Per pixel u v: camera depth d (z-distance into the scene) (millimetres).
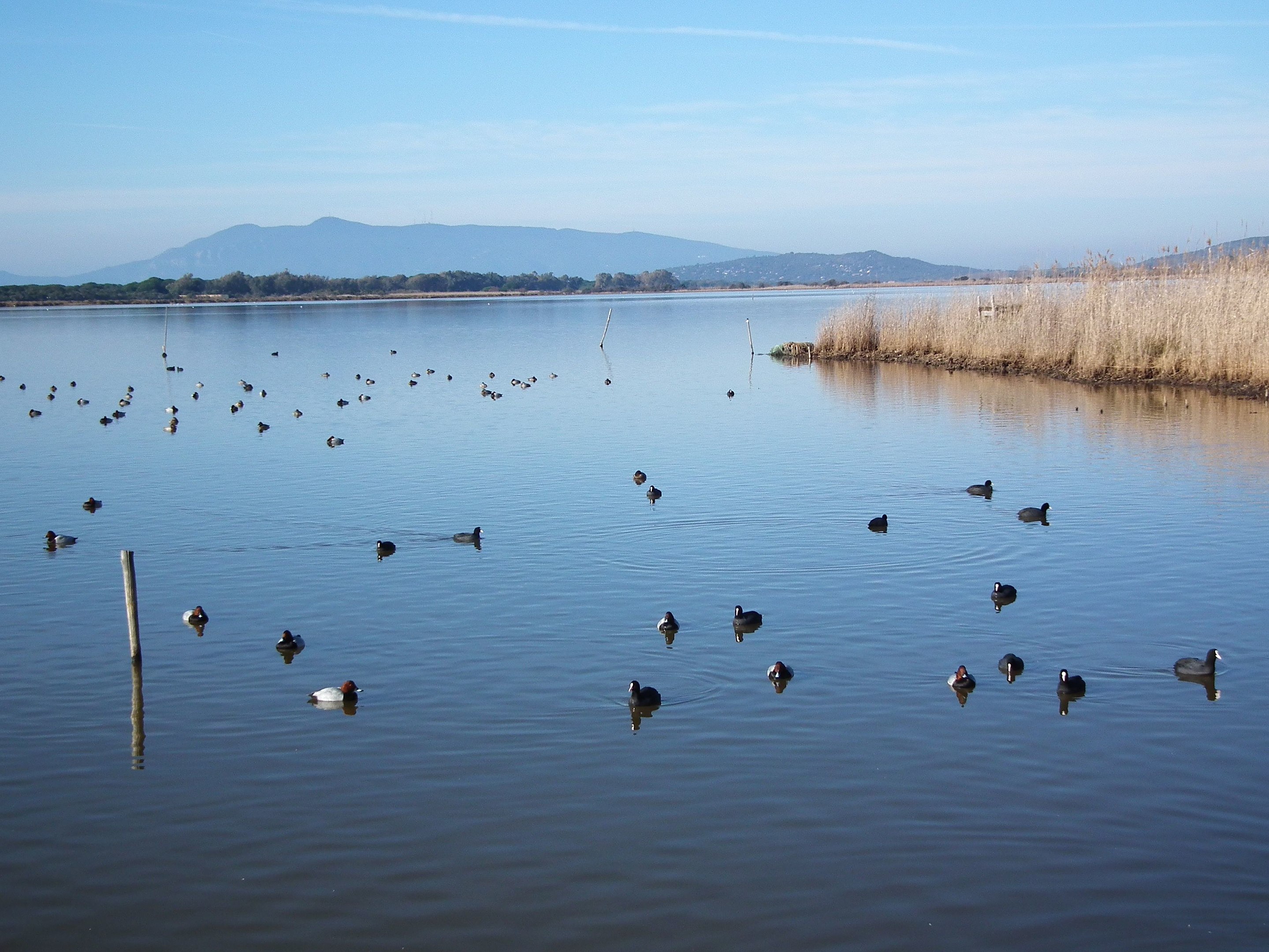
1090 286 77750
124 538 37062
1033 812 19016
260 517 39531
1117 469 44906
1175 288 73625
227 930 16391
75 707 23750
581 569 32594
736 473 45938
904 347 91125
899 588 30359
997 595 28906
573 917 16500
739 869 17562
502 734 22141
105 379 90562
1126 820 18719
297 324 179000
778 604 29219
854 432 55938
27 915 16812
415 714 23141
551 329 160875
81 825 19203
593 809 19312
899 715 22625
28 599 30891
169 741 22172
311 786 20312
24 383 87812
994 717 22469
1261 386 62531
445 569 32875
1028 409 61281
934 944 15805
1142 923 16188
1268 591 29312
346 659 26125
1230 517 36844
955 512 38562
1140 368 69312
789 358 97375
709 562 33031
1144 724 22062
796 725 22281
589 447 53250
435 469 48188
